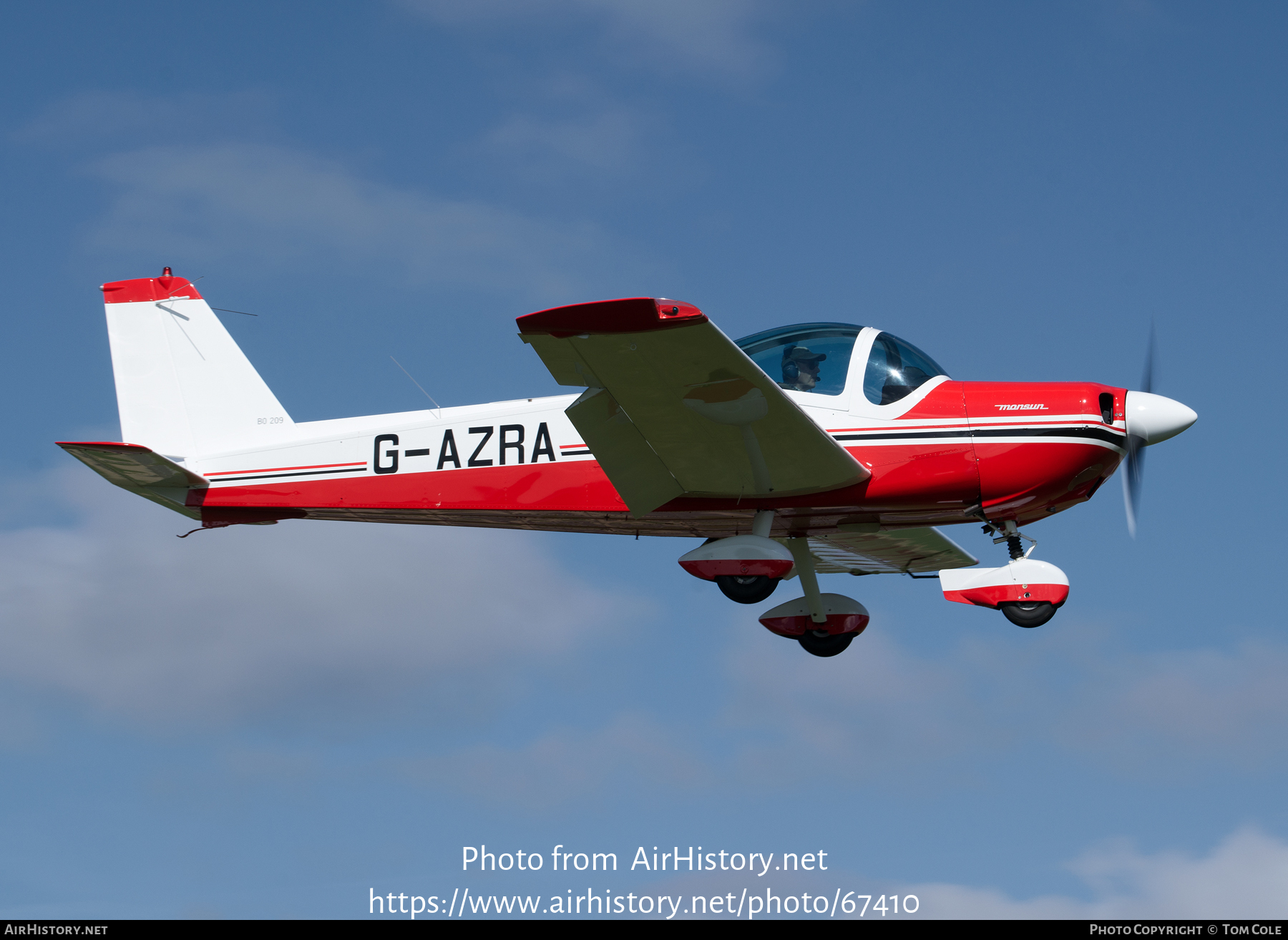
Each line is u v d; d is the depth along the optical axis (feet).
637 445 90.53
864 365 95.61
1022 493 93.15
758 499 96.02
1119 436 93.25
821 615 113.39
